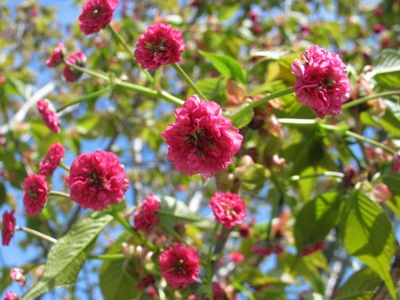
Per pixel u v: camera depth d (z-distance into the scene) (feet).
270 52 1.22
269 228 1.43
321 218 1.38
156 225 1.20
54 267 1.09
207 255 1.19
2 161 2.11
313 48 0.82
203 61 2.50
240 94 1.20
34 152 2.47
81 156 0.92
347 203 1.26
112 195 0.91
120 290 1.29
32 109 3.04
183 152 0.76
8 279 1.48
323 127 1.26
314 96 0.79
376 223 1.19
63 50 1.21
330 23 2.82
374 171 1.32
